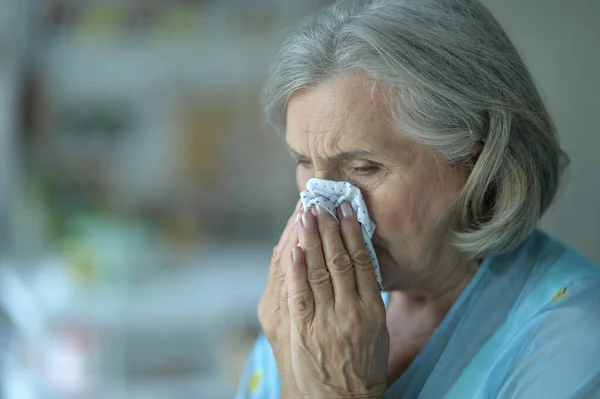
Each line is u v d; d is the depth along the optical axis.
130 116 2.54
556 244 1.06
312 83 0.93
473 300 0.99
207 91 2.54
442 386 0.96
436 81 0.90
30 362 2.20
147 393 2.21
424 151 0.94
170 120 2.54
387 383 1.07
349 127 0.91
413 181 0.94
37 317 2.23
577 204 2.28
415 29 0.91
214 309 2.35
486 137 0.95
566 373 0.87
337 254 0.93
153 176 2.55
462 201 0.97
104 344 2.25
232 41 2.52
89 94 2.51
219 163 2.56
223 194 2.57
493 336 0.97
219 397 2.20
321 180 0.96
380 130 0.91
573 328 0.90
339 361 0.93
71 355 2.20
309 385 0.95
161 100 2.53
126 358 2.27
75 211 2.47
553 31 2.31
